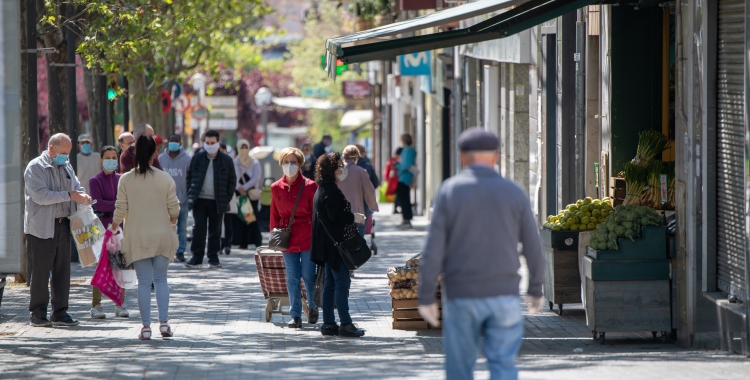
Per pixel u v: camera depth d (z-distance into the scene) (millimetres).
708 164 22141
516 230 13859
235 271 39156
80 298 31938
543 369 17984
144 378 19000
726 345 21016
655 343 23500
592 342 23734
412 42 27203
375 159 115438
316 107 145875
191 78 96438
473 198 13664
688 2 22375
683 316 22719
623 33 29484
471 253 13664
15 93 21938
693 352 21266
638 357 20188
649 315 23156
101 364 20656
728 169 21578
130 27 43938
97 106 53969
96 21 42000
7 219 22344
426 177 77562
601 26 31969
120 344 23766
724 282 21938
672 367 18125
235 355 22000
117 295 27188
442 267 14023
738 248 21125
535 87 43156
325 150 56281
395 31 24344
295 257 26203
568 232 26984
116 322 27391
